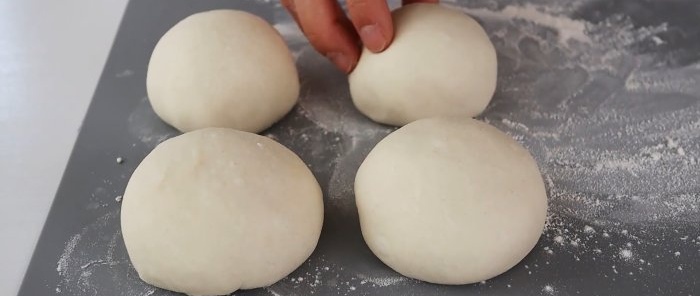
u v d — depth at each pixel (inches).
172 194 18.2
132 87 23.6
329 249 19.5
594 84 23.5
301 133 22.3
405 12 22.8
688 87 23.2
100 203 20.4
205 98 21.5
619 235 19.4
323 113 22.9
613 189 20.6
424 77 21.7
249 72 21.6
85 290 18.7
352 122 22.6
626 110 22.6
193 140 19.1
